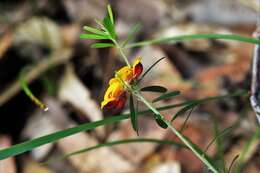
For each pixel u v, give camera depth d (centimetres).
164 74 49
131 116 24
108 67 49
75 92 47
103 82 49
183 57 51
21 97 48
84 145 43
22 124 46
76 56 51
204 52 52
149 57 50
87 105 46
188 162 41
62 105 47
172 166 40
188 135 43
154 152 42
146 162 41
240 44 52
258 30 36
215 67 50
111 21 25
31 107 47
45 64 49
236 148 41
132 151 42
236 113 44
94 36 25
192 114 44
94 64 50
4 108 47
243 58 50
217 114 44
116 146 42
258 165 40
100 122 26
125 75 24
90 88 49
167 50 52
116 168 42
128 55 51
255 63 33
